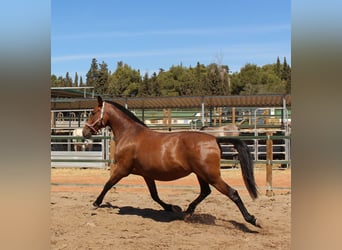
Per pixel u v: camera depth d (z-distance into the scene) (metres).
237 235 5.13
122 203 7.55
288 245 4.61
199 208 6.95
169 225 5.73
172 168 5.52
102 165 14.48
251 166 5.14
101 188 10.05
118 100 17.94
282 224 5.70
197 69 58.16
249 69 53.53
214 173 5.24
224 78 49.03
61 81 53.62
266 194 8.18
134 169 6.09
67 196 8.43
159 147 5.61
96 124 6.34
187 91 49.72
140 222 5.91
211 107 20.91
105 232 5.32
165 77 57.41
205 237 5.04
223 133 14.05
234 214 6.45
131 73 54.47
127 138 6.04
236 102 19.05
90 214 6.44
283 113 16.72
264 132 14.62
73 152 14.72
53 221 5.93
